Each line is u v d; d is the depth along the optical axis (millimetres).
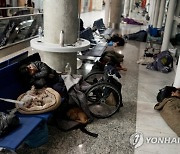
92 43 6047
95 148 2684
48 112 2604
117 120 3322
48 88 2941
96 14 20469
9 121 2145
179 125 3094
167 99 3602
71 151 2602
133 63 6359
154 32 9453
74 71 4203
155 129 3172
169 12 7008
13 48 6266
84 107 3105
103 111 3389
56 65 3969
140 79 5133
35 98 2711
